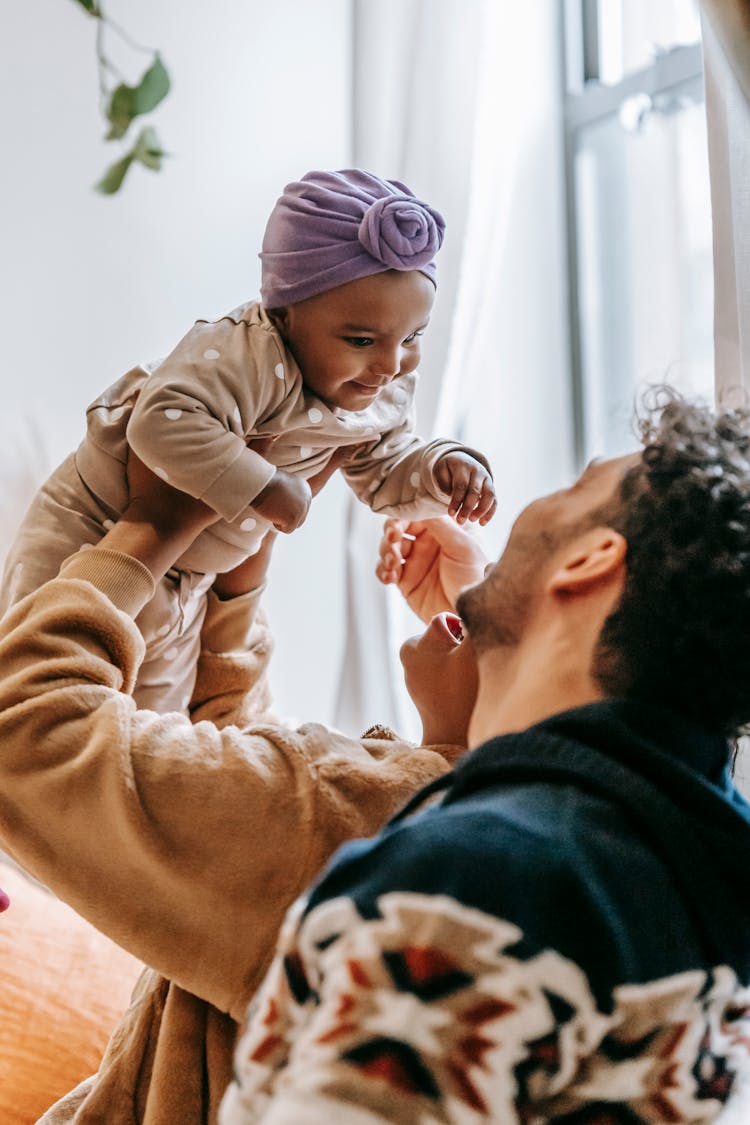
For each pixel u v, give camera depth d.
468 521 1.22
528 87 2.25
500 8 2.20
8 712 0.82
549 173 2.25
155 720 0.83
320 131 2.21
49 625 0.87
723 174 1.14
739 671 0.61
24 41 1.97
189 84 2.10
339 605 2.19
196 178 2.11
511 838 0.53
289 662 2.14
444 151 2.12
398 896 0.51
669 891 0.56
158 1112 0.81
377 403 1.20
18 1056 1.14
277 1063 0.55
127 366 2.04
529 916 0.51
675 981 0.54
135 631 0.90
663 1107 0.56
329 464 1.18
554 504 0.70
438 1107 0.48
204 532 1.08
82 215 2.01
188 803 0.78
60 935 1.28
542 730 0.60
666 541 0.62
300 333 1.08
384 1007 0.50
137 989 0.92
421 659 0.87
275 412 1.09
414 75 2.14
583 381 2.21
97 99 2.03
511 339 2.24
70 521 1.09
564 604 0.66
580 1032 0.51
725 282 1.12
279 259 1.07
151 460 1.00
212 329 1.09
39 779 0.80
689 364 1.91
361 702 2.04
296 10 2.20
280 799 0.79
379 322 1.07
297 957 0.54
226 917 0.78
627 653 0.62
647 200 2.06
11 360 1.94
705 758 0.61
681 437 0.66
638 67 2.11
